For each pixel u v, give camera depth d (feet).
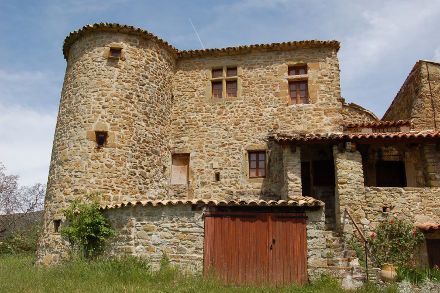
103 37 37.45
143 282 22.36
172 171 40.16
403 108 42.98
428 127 37.09
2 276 25.35
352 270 24.30
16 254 48.21
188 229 26.45
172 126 41.22
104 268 24.90
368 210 29.66
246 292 21.62
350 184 30.07
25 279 23.88
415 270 25.95
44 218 34.81
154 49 39.73
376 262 27.43
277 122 39.22
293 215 25.99
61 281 22.31
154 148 37.73
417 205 29.91
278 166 37.70
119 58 37.11
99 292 19.53
